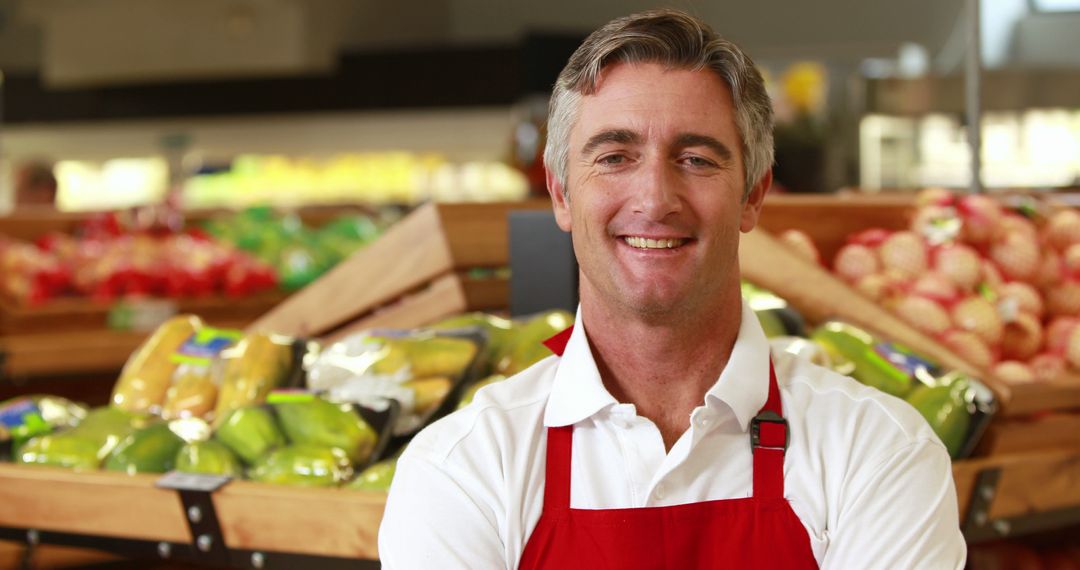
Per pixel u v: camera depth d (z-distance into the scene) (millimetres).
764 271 2135
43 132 9062
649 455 1208
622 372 1253
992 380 1917
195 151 8992
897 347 2000
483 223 2305
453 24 9359
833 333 1997
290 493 1633
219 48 7441
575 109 1216
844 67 8633
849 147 6445
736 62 1188
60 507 1799
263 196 9328
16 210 6262
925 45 8516
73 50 7648
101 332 4121
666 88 1168
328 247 5059
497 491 1207
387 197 9102
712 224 1176
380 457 1843
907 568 1157
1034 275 2471
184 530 1711
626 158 1187
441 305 2305
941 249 2383
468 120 8578
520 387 1296
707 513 1187
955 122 5770
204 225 5434
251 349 2090
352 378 1963
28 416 2076
